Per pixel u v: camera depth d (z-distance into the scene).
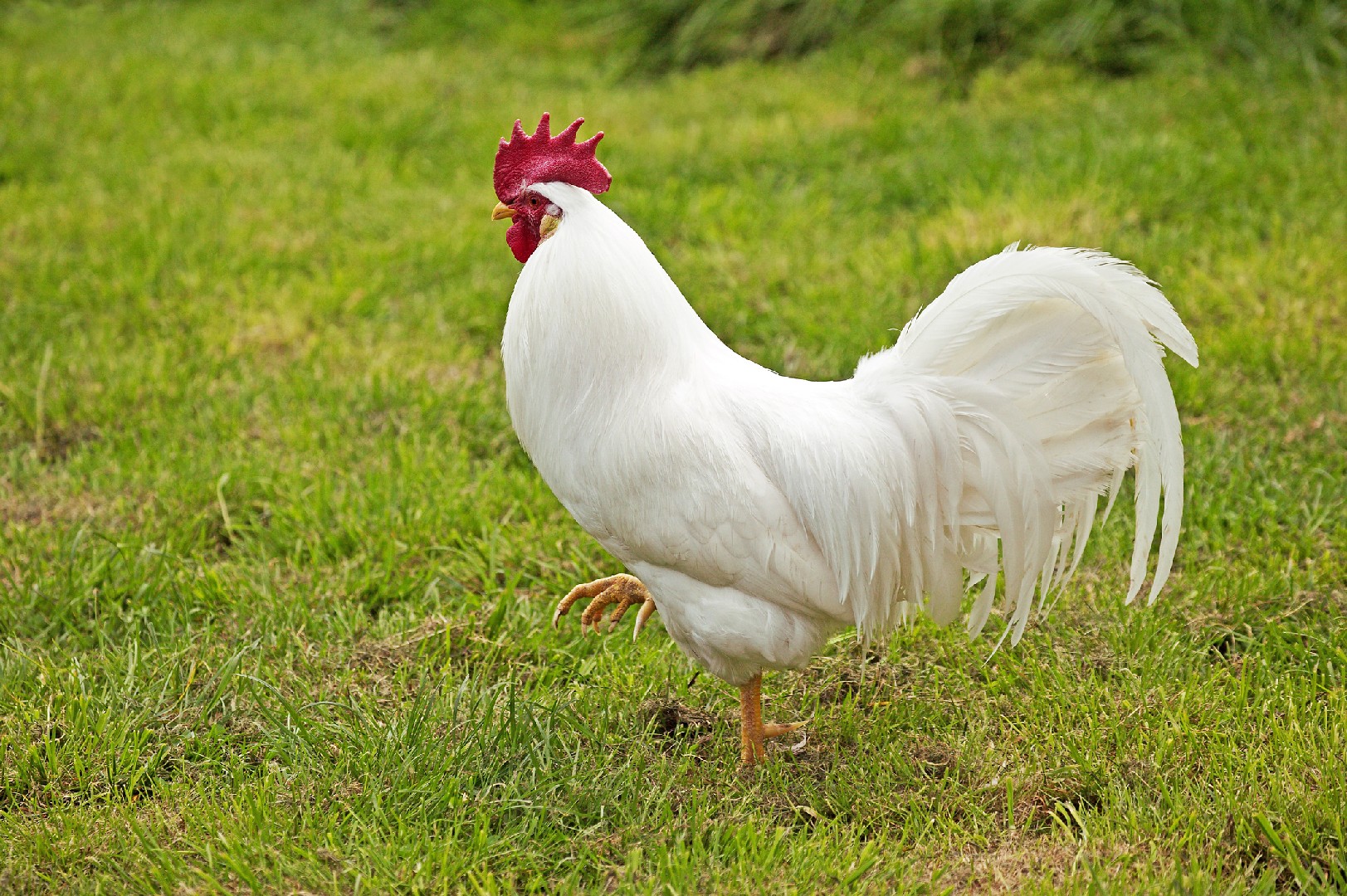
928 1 9.91
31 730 3.72
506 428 5.69
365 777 3.52
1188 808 3.35
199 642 4.23
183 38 11.42
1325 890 2.98
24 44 11.25
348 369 6.13
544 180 3.39
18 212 7.71
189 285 6.85
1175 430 3.02
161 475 5.16
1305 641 4.08
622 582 3.95
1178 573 4.52
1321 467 4.91
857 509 3.20
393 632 4.31
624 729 3.85
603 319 3.23
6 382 5.88
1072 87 8.85
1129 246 6.65
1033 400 3.20
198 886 3.15
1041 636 4.18
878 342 6.01
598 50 11.00
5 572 4.53
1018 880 3.17
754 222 7.42
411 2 12.19
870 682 4.10
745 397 3.28
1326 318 5.92
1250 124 7.89
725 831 3.35
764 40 10.52
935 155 8.07
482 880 3.17
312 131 9.23
